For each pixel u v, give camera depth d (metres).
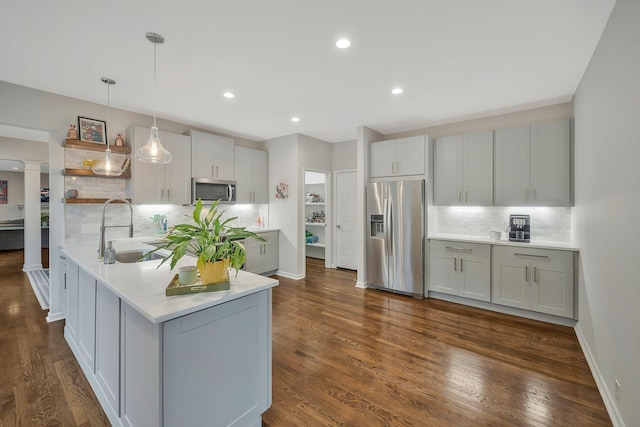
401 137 4.69
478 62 2.49
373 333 2.92
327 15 1.89
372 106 3.57
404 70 2.64
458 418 1.77
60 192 3.24
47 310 3.51
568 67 2.56
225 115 3.91
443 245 3.86
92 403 1.89
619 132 1.74
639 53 1.45
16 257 6.88
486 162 3.74
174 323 1.30
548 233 3.58
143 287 1.61
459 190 3.94
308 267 5.95
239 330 1.58
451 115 3.89
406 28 2.03
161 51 2.31
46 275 5.18
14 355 2.47
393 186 4.15
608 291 1.94
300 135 5.01
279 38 2.14
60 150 3.21
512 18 1.91
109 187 3.60
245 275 1.87
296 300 3.90
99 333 1.90
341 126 4.47
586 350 2.49
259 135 5.07
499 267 3.45
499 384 2.10
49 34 2.08
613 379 1.80
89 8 1.80
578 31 2.05
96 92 3.12
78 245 3.09
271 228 5.21
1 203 8.02
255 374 1.67
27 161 5.61
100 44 2.21
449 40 2.17
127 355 1.53
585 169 2.63
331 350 2.58
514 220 3.60
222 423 1.51
